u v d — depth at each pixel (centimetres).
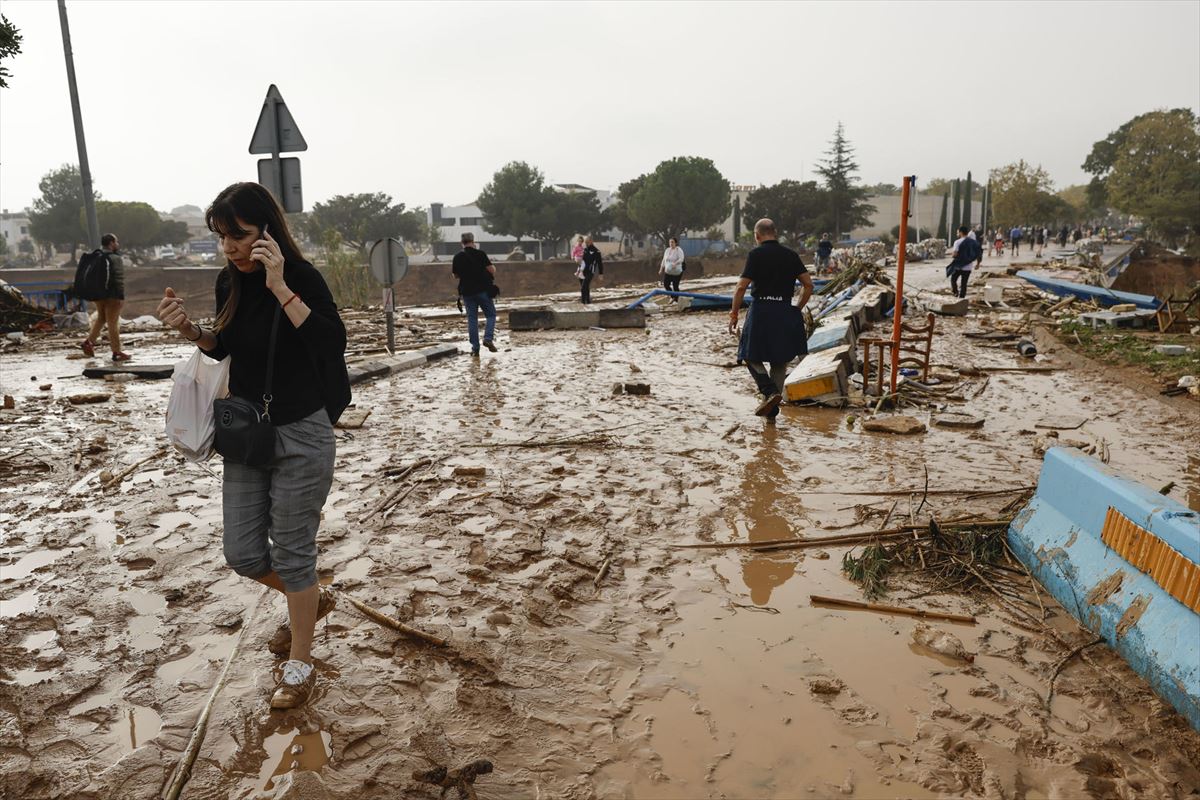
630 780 251
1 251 12862
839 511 495
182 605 370
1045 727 277
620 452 638
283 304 262
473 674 312
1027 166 8925
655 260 7381
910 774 253
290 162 881
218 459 622
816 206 8894
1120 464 597
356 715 284
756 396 869
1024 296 1828
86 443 666
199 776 250
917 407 801
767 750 266
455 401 856
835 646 335
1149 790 246
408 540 450
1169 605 304
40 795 243
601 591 388
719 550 437
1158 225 9250
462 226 11962
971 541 420
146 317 1888
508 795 243
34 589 388
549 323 1584
